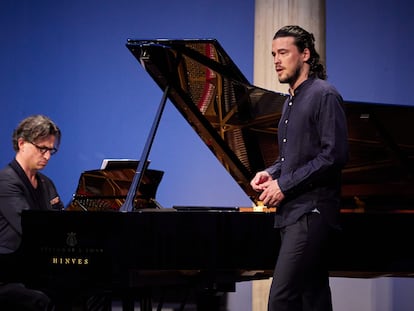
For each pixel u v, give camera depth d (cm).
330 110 651
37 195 870
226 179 1263
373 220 741
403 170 837
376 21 1226
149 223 728
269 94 748
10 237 818
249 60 1265
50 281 727
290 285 661
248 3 1266
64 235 726
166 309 1233
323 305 673
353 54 1232
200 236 732
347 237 741
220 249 732
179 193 1275
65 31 1313
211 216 733
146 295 925
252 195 926
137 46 732
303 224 662
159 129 1282
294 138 671
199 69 754
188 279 784
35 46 1321
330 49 1239
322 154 647
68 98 1307
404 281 1209
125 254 721
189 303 1224
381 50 1223
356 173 850
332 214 668
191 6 1281
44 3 1320
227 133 844
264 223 730
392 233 739
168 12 1288
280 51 680
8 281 746
